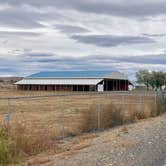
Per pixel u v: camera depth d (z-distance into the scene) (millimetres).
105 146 15031
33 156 13531
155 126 22094
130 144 15156
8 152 12328
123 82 122625
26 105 43188
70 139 17625
